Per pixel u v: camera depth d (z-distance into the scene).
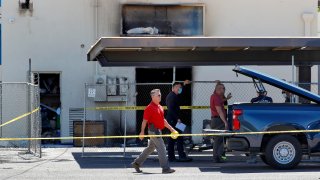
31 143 38.72
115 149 41.00
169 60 39.41
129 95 45.84
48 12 45.69
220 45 35.47
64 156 36.53
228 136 29.09
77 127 43.34
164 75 47.38
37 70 45.62
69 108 45.78
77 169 30.14
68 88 45.72
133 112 46.00
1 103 44.91
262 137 28.75
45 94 46.22
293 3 46.78
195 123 46.47
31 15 45.59
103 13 45.81
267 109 28.80
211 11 46.38
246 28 46.56
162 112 27.80
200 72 46.53
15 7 45.50
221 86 31.97
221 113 31.59
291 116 28.75
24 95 45.75
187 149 35.78
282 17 46.72
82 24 45.78
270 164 28.94
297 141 28.88
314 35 47.00
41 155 36.47
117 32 45.81
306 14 46.69
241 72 30.23
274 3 46.72
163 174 27.84
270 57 39.66
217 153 32.38
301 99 36.81
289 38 35.59
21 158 35.44
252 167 30.38
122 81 45.69
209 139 35.16
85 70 45.81
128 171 29.20
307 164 31.80
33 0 45.53
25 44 45.56
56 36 45.72
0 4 47.94
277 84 29.73
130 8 45.75
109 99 45.56
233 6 46.50
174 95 32.62
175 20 45.97
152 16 45.88
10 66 45.47
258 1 46.62
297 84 37.66
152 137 27.77
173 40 35.38
